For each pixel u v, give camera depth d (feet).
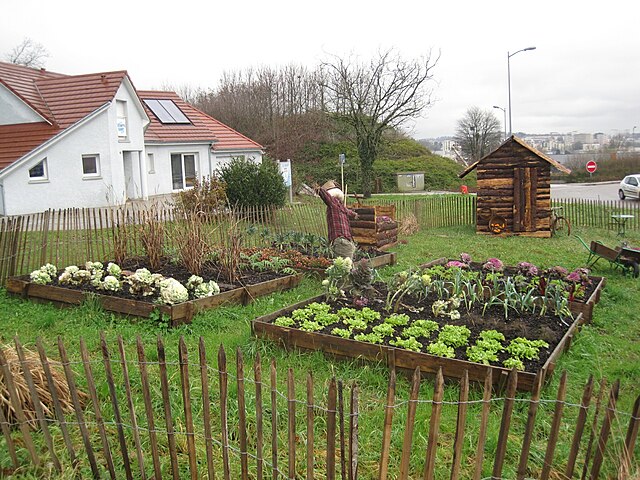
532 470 12.98
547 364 16.99
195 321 23.61
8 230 29.99
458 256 43.78
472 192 136.05
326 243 38.50
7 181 66.49
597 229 65.67
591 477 10.31
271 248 37.65
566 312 22.93
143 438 13.89
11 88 71.51
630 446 9.79
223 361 10.87
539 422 15.08
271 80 157.58
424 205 64.39
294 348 20.22
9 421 13.80
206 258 32.55
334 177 133.28
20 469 12.50
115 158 76.23
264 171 60.29
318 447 13.84
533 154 56.24
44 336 22.03
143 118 83.92
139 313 23.82
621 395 17.17
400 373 18.22
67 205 71.61
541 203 56.65
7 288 28.45
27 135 70.59
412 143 172.65
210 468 11.34
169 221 38.52
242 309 26.02
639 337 23.48
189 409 11.31
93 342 21.25
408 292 24.53
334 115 119.03
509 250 47.37
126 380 11.60
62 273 29.53
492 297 23.57
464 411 9.65
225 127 107.96
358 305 24.49
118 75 77.61
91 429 14.26
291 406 10.30
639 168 186.29
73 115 72.95
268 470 12.77
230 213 39.04
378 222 44.29
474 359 17.84
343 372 18.52
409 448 9.93
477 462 9.95
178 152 92.58
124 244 33.96
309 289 30.45
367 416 15.15
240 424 10.91
